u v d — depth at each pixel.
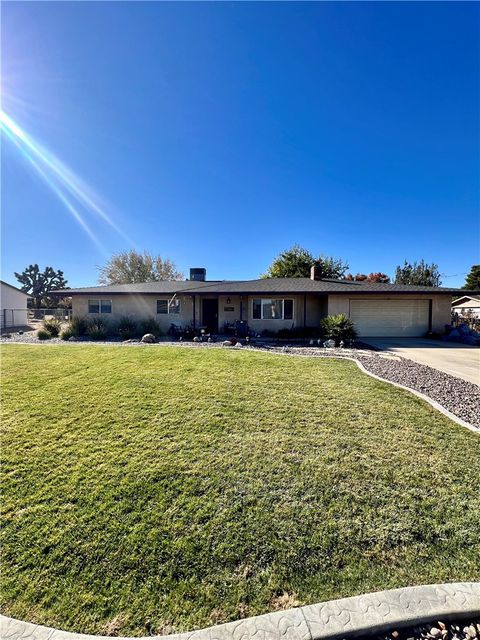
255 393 5.39
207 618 1.63
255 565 1.96
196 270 21.11
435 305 15.42
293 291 14.83
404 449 3.45
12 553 2.04
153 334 14.34
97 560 1.99
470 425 4.15
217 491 2.68
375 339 14.69
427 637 1.53
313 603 1.70
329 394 5.40
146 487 2.73
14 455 3.27
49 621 1.63
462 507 2.50
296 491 2.68
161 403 4.85
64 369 7.13
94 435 3.73
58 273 42.09
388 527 2.27
